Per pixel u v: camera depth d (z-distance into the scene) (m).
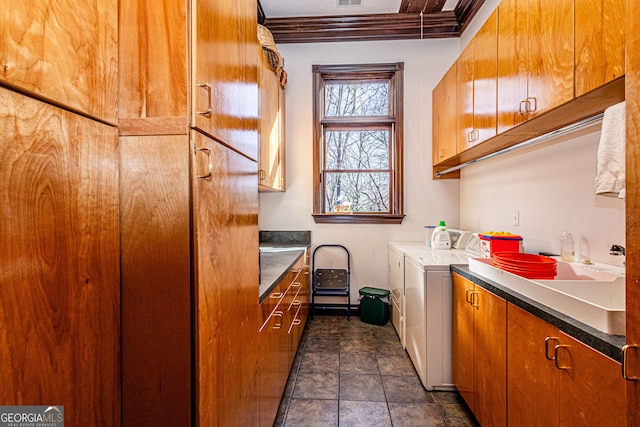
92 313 0.72
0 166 0.52
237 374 1.10
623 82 1.10
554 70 1.37
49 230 0.61
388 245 3.47
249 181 1.26
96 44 0.73
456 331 1.96
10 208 0.54
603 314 0.90
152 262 0.81
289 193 3.53
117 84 0.81
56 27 0.62
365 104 3.56
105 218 0.76
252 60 1.32
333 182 3.61
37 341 0.59
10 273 0.54
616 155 1.17
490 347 1.50
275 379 1.70
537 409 1.14
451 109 2.70
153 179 0.81
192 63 0.80
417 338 2.24
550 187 1.91
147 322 0.81
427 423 1.77
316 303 3.56
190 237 0.80
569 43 1.28
